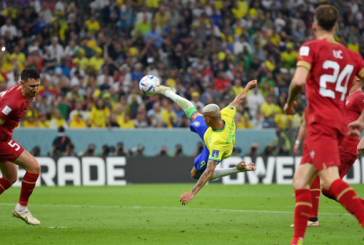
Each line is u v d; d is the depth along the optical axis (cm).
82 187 4528
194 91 6191
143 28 6775
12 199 3331
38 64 5991
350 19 7762
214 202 3234
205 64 6544
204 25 6975
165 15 6938
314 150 1305
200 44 6788
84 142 4912
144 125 5525
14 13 6400
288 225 2108
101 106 5400
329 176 1291
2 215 2425
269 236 1775
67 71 5984
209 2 7300
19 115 1861
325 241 1662
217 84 6281
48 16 6481
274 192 4072
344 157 2148
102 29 6581
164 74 6341
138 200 3359
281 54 7194
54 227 2003
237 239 1698
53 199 3403
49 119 5312
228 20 7281
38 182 4609
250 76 6606
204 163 2050
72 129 4875
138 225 2089
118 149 5003
